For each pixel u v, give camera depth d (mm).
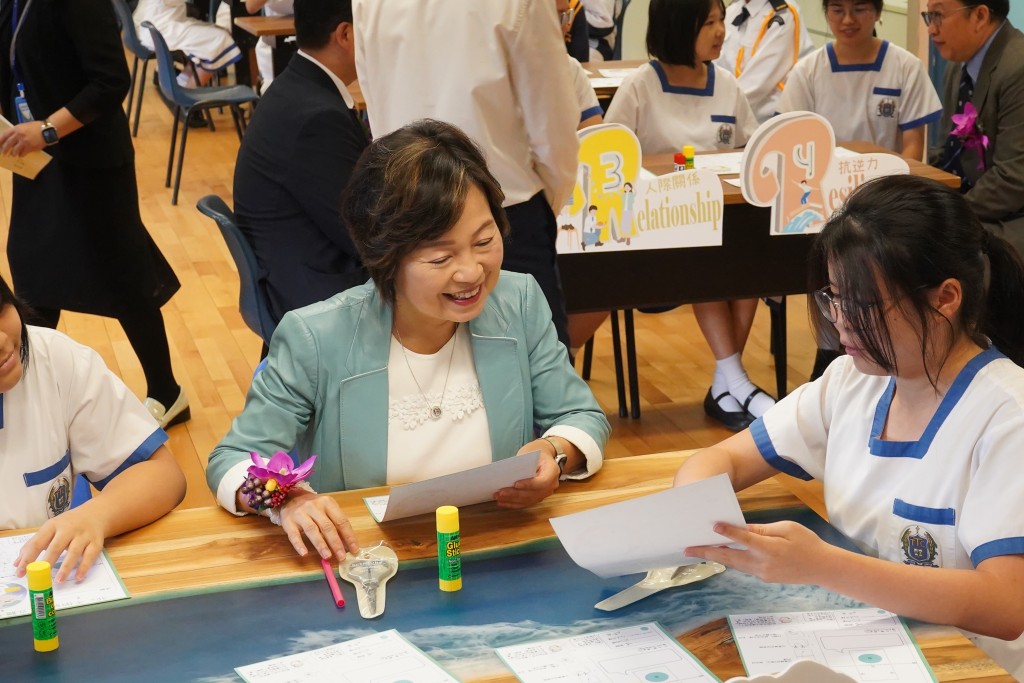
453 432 1786
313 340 1753
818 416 1669
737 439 1742
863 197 1387
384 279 1673
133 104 8406
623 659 1291
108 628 1376
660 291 3441
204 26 7156
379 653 1310
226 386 4066
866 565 1329
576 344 3812
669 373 4230
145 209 6082
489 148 2623
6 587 1468
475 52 2553
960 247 1357
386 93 2703
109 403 1779
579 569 1508
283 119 2746
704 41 3873
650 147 4008
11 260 3500
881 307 1358
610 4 6398
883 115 4219
